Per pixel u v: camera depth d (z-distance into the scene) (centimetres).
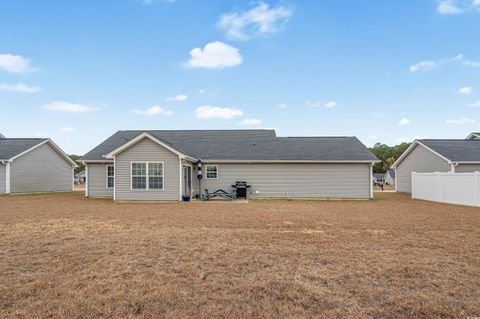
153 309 371
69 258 584
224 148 2170
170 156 1761
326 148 2142
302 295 415
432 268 525
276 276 488
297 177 1989
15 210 1333
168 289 433
